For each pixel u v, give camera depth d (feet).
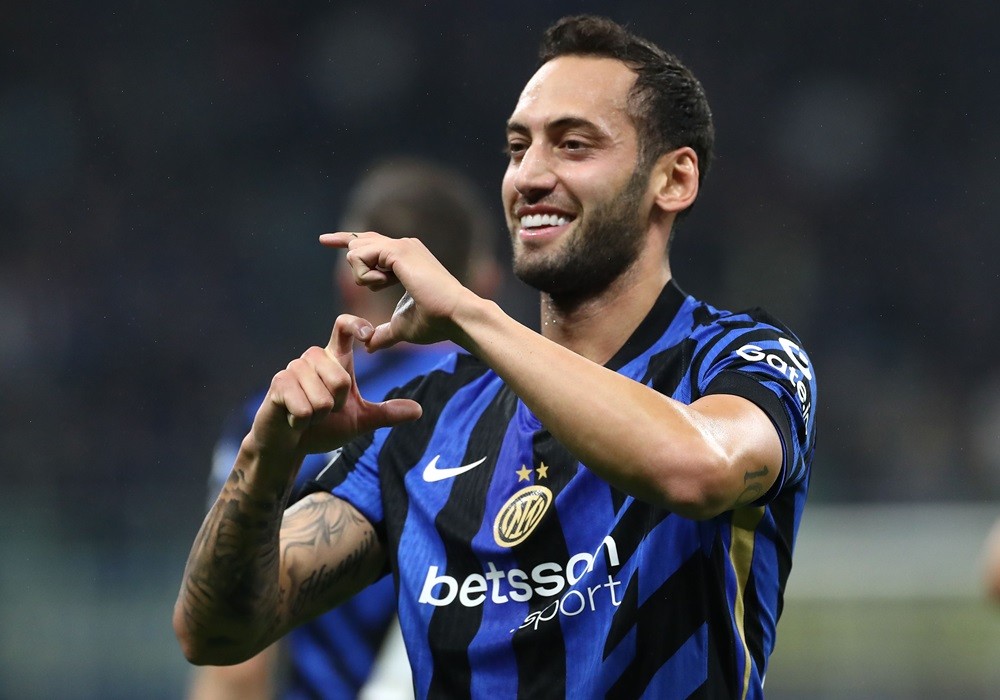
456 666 26.32
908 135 199.11
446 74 197.57
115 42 196.65
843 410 176.55
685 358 26.76
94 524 86.69
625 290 27.78
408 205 44.29
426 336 23.58
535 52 198.80
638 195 27.55
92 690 83.20
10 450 159.12
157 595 85.92
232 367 174.19
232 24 198.59
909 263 189.88
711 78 200.13
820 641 81.00
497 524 26.66
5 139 191.21
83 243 184.75
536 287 27.91
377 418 25.73
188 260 185.26
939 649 80.74
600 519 25.77
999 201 195.21
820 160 196.54
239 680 39.32
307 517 28.91
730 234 190.39
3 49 193.77
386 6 199.62
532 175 27.27
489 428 28.22
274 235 188.85
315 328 180.75
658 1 200.64
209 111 195.83
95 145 192.54
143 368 173.17
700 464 21.89
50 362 172.76
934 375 180.65
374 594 39.04
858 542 85.61
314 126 195.72
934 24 200.75
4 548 85.25
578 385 22.04
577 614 25.39
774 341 26.27
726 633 25.38
